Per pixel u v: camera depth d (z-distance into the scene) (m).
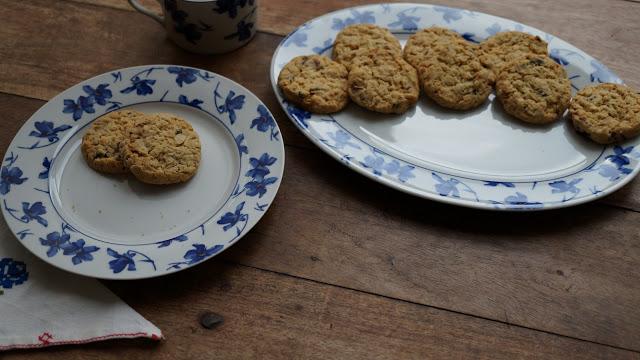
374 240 0.50
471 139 0.55
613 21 0.65
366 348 0.46
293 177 0.53
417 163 0.53
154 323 0.46
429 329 0.47
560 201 0.51
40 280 0.47
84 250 0.47
